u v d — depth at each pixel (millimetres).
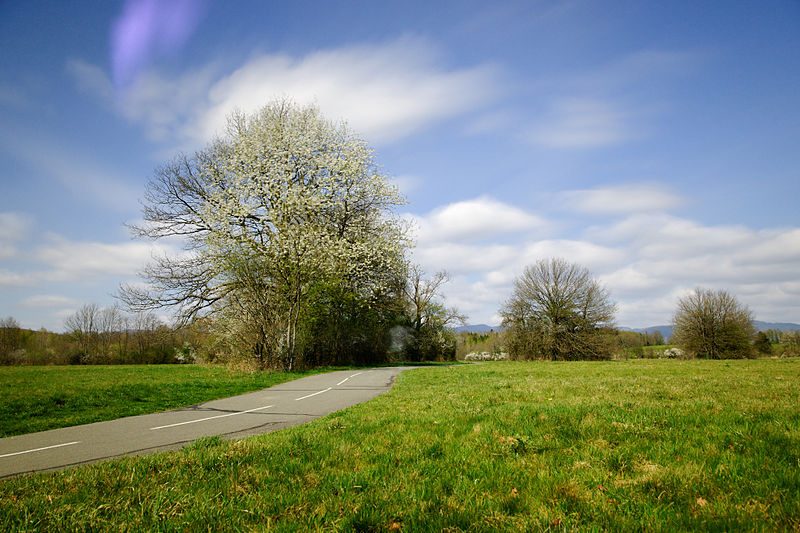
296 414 11070
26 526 3986
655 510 3971
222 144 35312
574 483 4676
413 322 51750
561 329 51781
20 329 56594
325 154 33219
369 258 32750
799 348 57688
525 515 4035
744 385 13547
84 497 4695
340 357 34562
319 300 30578
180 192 34281
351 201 34125
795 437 5945
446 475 5113
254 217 31328
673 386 13477
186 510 4254
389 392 15070
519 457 5703
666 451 5672
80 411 11914
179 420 10516
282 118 34719
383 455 6035
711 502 4133
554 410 8531
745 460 5129
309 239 27875
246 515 4211
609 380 16203
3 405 12094
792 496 4105
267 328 25109
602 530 3686
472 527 3775
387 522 3967
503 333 56031
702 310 57531
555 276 52844
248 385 17719
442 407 10281
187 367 31250
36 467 6578
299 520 4051
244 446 6449
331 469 5477
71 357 49812
